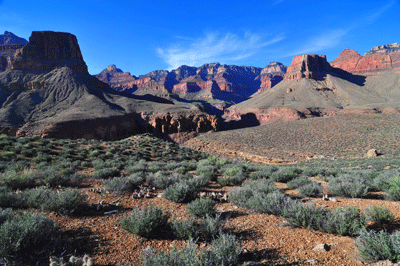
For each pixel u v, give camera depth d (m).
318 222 4.47
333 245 3.82
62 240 3.82
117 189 7.63
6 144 20.36
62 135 97.31
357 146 52.47
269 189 7.72
